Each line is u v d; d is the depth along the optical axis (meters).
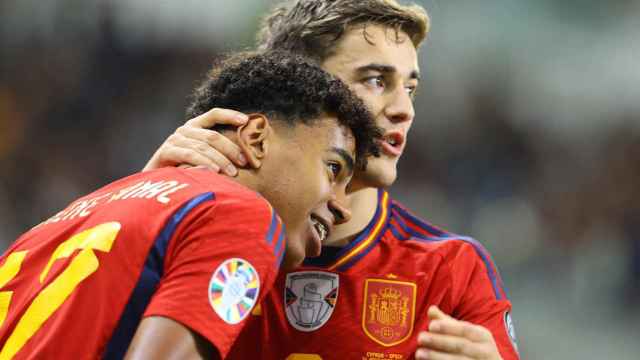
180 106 35.06
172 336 5.18
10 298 5.91
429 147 40.44
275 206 6.21
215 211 5.59
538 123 43.09
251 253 5.51
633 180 41.78
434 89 41.72
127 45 35.03
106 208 6.03
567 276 36.00
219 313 5.32
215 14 36.91
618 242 37.31
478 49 43.03
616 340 30.22
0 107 32.28
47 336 5.41
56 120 32.94
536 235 38.34
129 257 5.55
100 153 32.84
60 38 34.19
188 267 5.40
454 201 39.09
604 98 44.94
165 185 5.98
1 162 31.30
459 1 43.16
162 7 35.97
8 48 33.44
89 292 5.48
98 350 5.37
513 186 40.34
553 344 29.17
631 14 45.75
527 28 44.41
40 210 30.64
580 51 44.97
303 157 6.19
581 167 42.12
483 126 41.66
